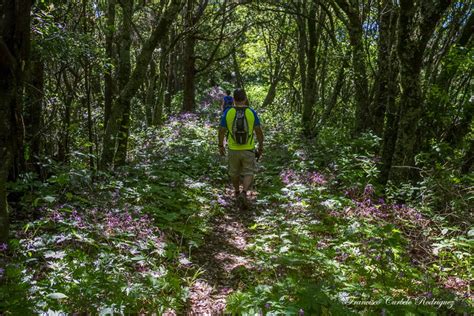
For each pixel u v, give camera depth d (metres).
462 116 7.73
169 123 14.15
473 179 5.79
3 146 4.04
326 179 7.50
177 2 7.13
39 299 3.14
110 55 8.08
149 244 4.60
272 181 8.48
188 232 5.51
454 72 7.66
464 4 7.79
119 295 3.48
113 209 5.19
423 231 5.23
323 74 14.60
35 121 6.39
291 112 18.98
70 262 3.79
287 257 4.25
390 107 7.32
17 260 3.83
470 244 4.69
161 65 14.50
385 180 7.39
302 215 5.77
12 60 3.98
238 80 23.17
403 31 5.94
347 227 5.16
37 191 5.51
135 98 18.34
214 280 4.55
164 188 6.67
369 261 4.47
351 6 9.82
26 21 4.12
